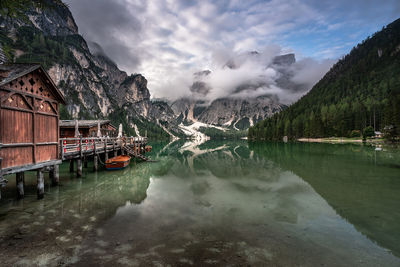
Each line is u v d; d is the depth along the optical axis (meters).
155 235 6.98
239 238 6.89
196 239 6.76
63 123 30.41
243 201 11.20
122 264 5.33
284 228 7.77
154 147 66.38
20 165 9.56
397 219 8.72
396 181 15.80
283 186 14.62
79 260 5.48
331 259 5.78
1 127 8.62
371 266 5.51
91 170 20.14
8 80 8.63
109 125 38.50
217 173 19.97
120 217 8.61
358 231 7.58
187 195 12.36
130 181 16.14
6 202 10.39
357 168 21.33
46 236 6.79
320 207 10.27
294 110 138.38
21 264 5.29
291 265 5.45
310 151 41.12
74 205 10.12
